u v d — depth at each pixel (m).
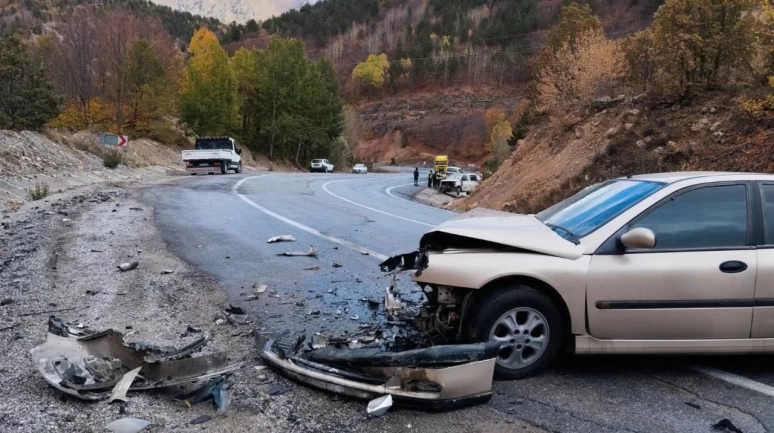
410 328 5.16
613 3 155.62
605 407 3.80
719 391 4.10
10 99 24.22
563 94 27.58
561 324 4.20
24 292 6.14
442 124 139.75
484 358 3.72
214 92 49.62
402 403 3.65
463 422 3.55
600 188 5.20
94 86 40.56
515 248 4.27
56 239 9.14
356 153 118.31
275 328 5.24
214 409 3.64
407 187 43.50
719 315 4.11
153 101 42.97
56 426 3.34
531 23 175.50
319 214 14.23
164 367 3.91
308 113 66.94
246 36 174.88
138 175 26.95
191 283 6.75
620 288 4.09
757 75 18.08
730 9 18.28
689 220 4.29
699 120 18.28
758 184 4.42
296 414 3.59
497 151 60.22
